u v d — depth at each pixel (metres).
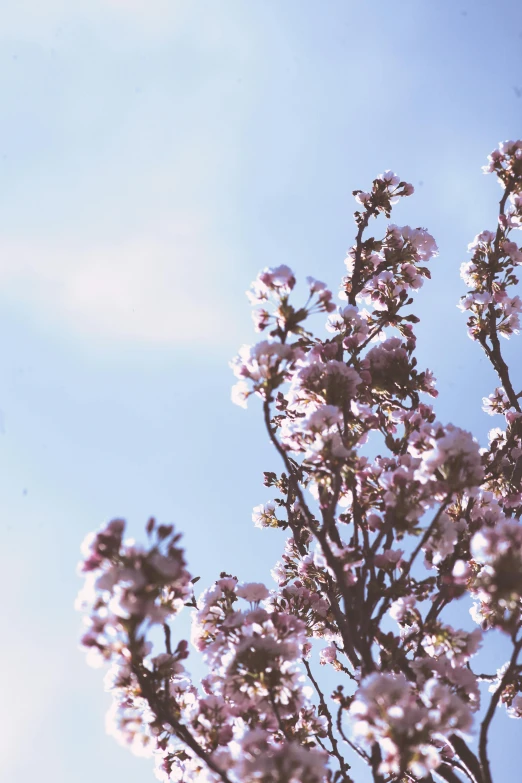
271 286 2.58
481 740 2.49
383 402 2.86
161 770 2.67
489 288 3.13
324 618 2.88
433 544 2.60
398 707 2.39
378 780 2.49
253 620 2.57
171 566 2.38
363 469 2.63
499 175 3.12
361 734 2.39
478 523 2.72
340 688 2.61
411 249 3.01
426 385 2.87
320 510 2.60
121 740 2.55
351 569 2.61
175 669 2.56
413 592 2.58
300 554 2.94
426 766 2.38
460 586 2.56
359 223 3.08
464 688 2.55
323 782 2.56
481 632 2.57
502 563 2.40
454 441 2.54
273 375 2.55
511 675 2.48
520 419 3.03
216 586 2.64
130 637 2.41
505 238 3.12
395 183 3.11
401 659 2.58
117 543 2.38
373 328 2.95
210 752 2.57
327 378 2.65
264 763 2.38
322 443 2.58
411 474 2.59
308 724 2.70
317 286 2.58
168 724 2.57
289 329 2.58
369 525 2.65
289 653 2.54
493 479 2.92
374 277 2.99
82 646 2.45
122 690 2.55
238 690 2.53
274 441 2.56
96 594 2.42
